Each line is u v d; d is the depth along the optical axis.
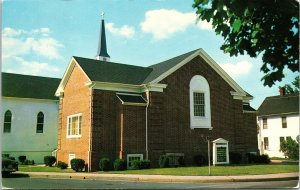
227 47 9.09
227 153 28.83
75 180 19.08
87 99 25.67
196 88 29.17
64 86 29.83
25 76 39.16
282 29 8.45
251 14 8.55
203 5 8.62
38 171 24.14
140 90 27.44
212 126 29.48
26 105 36.69
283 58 8.65
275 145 48.84
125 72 28.67
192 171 21.70
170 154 26.77
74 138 26.95
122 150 24.72
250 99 34.28
